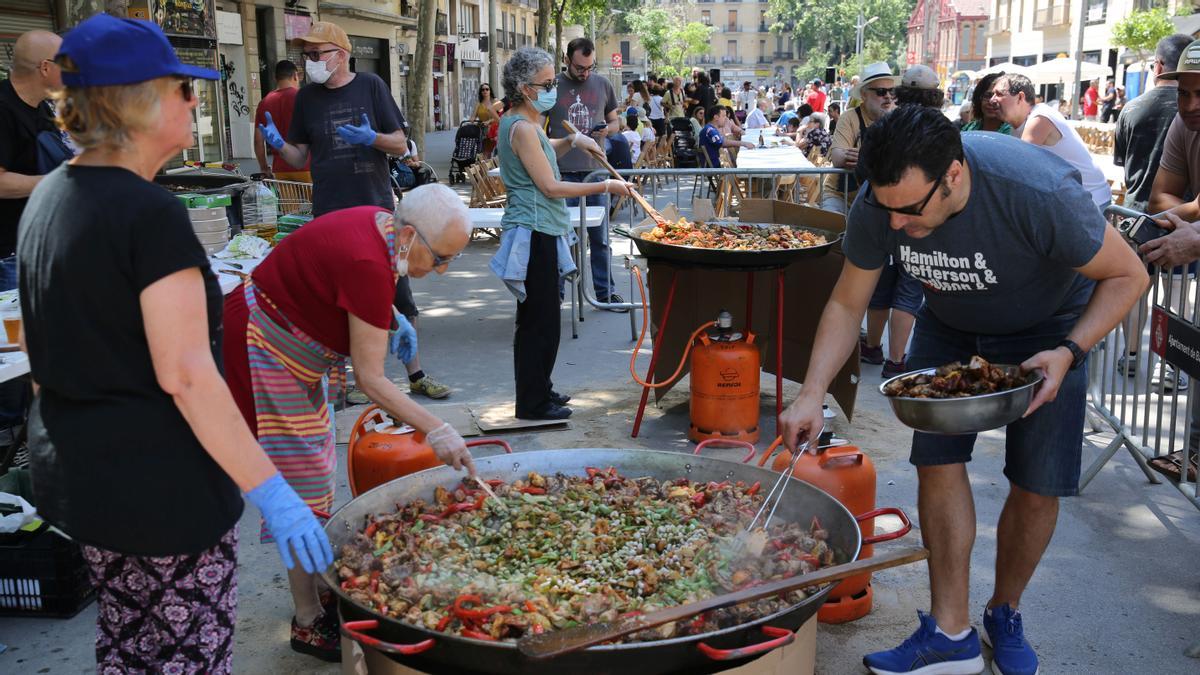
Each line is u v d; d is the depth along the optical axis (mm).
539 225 4945
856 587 3338
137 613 2115
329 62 5395
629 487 3057
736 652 2068
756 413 5066
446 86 43719
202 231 5410
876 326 6172
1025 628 3344
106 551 2053
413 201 2768
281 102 8234
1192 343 3590
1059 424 2824
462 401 5738
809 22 107500
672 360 5535
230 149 22859
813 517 2795
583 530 2762
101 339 1885
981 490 4504
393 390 2799
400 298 5801
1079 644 3242
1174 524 4129
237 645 3264
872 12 105438
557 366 6492
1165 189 4914
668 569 2543
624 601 2400
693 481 3152
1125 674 3076
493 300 8469
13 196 4492
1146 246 3654
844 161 6672
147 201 1861
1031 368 2584
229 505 2088
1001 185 2514
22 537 3426
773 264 4613
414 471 3561
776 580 2451
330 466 3080
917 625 3375
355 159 5602
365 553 2596
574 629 2059
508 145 4840
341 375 3221
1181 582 3645
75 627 3377
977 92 5762
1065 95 43562
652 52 69688
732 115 17406
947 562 3002
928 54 92625
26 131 4555
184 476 1984
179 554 2014
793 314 5426
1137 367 4258
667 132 20250
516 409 5301
